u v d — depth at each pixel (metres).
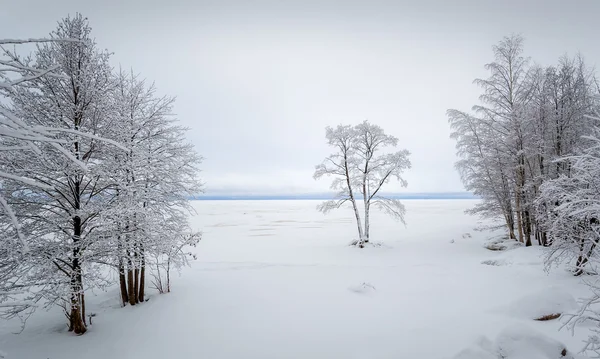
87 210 7.66
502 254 16.31
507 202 18.88
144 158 9.08
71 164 7.38
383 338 7.16
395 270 14.33
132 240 8.66
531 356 5.43
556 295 8.12
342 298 10.21
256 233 32.50
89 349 6.96
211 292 10.86
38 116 7.45
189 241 10.86
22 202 7.44
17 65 2.44
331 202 22.50
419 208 76.75
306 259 17.72
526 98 16.48
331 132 21.95
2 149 2.29
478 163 19.33
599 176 5.73
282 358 6.42
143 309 9.20
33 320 8.92
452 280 12.16
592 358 4.99
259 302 9.83
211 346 6.99
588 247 10.08
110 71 8.46
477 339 6.17
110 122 8.38
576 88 14.02
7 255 6.90
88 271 7.86
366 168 22.02
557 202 11.13
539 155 15.67
